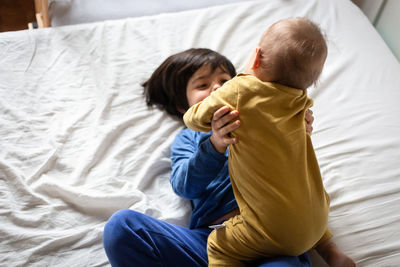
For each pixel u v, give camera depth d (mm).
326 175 1057
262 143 706
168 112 1226
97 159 1089
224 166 957
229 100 724
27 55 1330
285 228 729
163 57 1362
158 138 1146
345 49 1399
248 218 757
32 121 1149
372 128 1164
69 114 1187
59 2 1508
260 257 796
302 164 733
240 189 766
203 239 899
